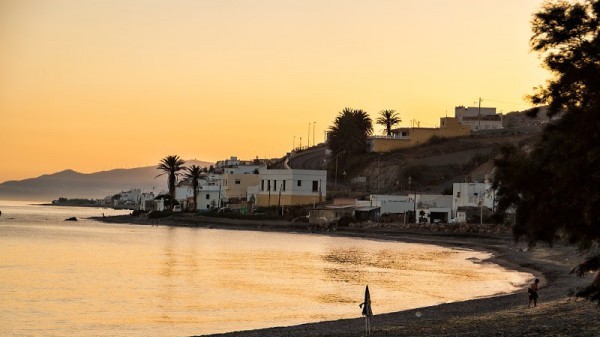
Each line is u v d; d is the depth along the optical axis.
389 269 92.88
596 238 27.72
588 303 47.19
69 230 186.50
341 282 78.69
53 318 54.16
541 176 27.25
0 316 54.34
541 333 35.22
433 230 154.50
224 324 52.75
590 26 28.05
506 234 140.38
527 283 77.00
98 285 73.50
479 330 38.66
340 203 190.12
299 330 45.88
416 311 54.12
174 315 56.38
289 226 185.00
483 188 159.88
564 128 27.14
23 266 91.25
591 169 25.70
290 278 82.19
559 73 28.53
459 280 80.69
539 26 28.73
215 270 90.38
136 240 146.75
